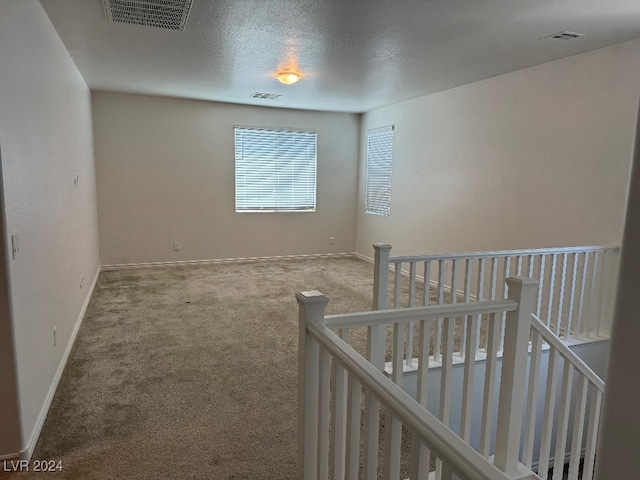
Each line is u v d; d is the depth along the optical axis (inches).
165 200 261.3
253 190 281.0
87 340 149.2
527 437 94.6
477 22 123.0
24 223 89.5
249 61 167.9
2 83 78.2
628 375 31.8
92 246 217.2
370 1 110.0
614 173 142.1
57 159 127.6
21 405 84.6
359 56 158.6
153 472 84.5
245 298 201.8
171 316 175.2
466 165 205.3
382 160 275.6
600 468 34.2
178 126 258.4
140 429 98.3
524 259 173.0
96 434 96.0
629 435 31.9
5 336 81.0
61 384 118.3
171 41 144.3
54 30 129.9
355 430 54.4
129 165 251.3
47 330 107.8
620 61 138.7
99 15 121.1
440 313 73.0
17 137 86.6
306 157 292.2
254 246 286.5
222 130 268.1
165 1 112.0
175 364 131.9
